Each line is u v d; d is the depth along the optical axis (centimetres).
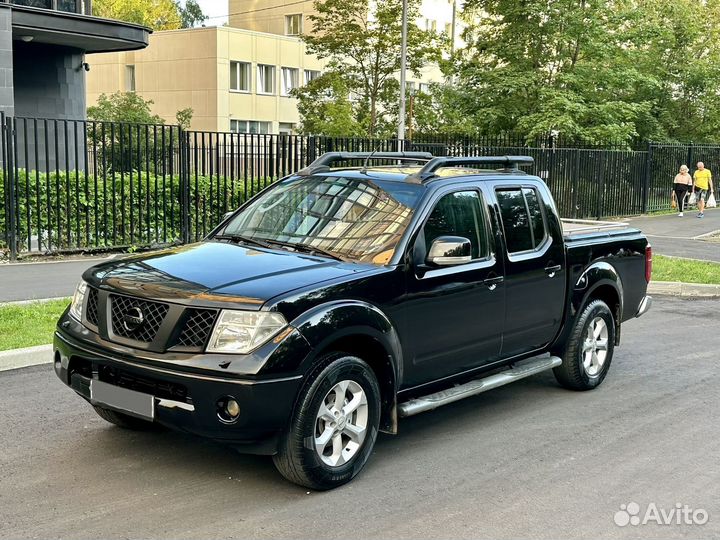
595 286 697
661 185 2758
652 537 433
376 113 3559
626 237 758
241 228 586
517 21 2925
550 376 773
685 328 1016
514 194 635
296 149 1591
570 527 441
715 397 707
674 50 3609
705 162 3005
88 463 505
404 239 525
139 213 1407
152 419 450
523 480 507
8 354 712
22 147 2086
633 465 539
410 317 518
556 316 664
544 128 2669
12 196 1235
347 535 419
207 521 429
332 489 478
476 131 3020
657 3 3584
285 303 447
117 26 2005
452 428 608
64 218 1355
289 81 5144
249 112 4900
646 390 727
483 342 587
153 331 452
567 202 2333
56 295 979
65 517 428
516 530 434
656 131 3491
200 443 545
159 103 4984
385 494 476
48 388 659
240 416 429
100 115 3575
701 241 1928
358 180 586
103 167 1348
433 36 3431
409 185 565
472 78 3058
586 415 648
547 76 2970
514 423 623
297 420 448
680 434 605
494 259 591
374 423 494
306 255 524
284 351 436
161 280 471
